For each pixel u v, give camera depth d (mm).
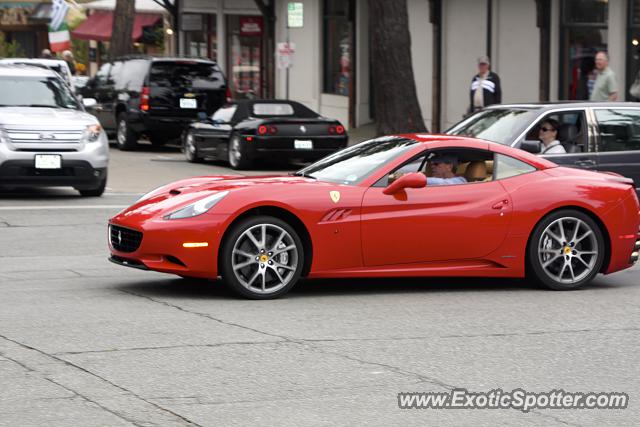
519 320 18281
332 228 19812
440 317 18453
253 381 14117
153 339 16328
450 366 15078
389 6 46469
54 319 17672
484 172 20969
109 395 13367
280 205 19578
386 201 20078
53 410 12727
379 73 46875
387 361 15281
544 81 50062
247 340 16391
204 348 15820
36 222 30250
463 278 22688
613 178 21766
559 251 21125
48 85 37062
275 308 18953
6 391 13461
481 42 54656
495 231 20641
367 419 12633
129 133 56719
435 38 57094
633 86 44188
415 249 20266
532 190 20938
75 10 99250
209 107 56250
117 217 20281
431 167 20688
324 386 13945
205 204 19406
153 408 12867
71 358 15117
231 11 79875
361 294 20578
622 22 46719
